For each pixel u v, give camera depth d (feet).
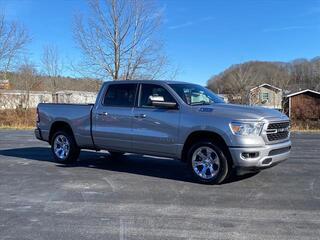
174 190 22.43
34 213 18.44
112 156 34.19
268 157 22.63
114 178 25.93
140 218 17.53
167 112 25.21
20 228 16.43
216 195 21.21
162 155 25.75
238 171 22.94
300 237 15.02
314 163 31.24
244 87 108.58
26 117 90.89
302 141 49.47
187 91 25.99
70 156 31.40
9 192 22.44
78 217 17.79
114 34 82.02
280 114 24.56
